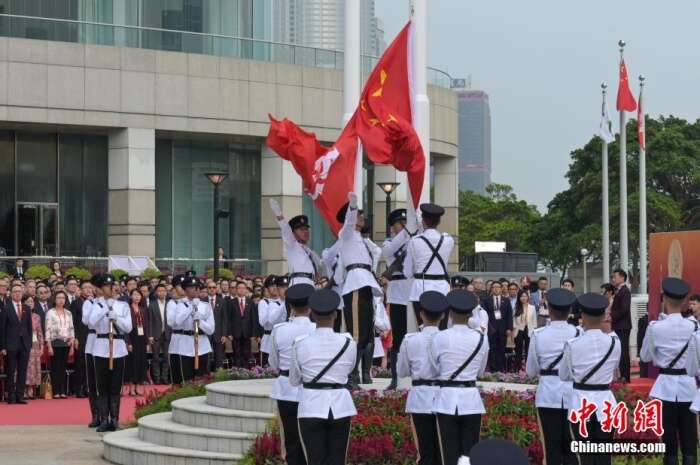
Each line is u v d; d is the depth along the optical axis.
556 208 71.69
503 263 56.19
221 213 33.06
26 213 44.38
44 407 26.05
